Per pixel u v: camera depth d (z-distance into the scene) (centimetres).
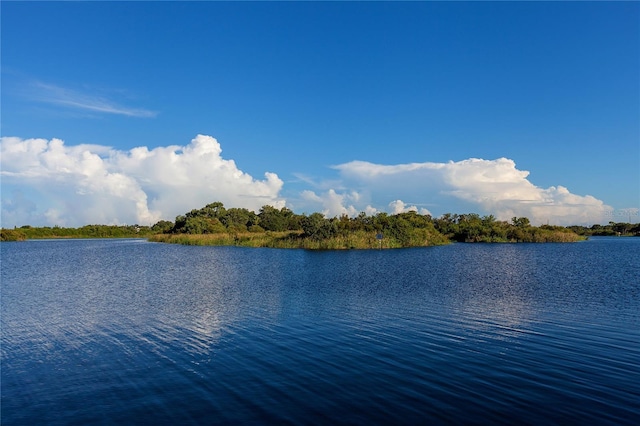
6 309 2566
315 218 8806
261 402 1205
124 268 5091
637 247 9444
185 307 2570
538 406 1166
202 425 1072
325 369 1473
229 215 17562
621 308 2469
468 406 1167
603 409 1145
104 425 1083
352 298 2827
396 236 9181
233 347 1745
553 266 4988
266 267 4950
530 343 1775
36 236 18975
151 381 1379
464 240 12488
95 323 2188
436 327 2056
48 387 1342
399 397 1229
